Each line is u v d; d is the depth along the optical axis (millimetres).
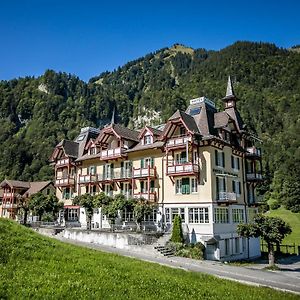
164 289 15148
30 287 13102
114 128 51906
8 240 19250
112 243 38531
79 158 58719
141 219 42625
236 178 47312
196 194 42188
